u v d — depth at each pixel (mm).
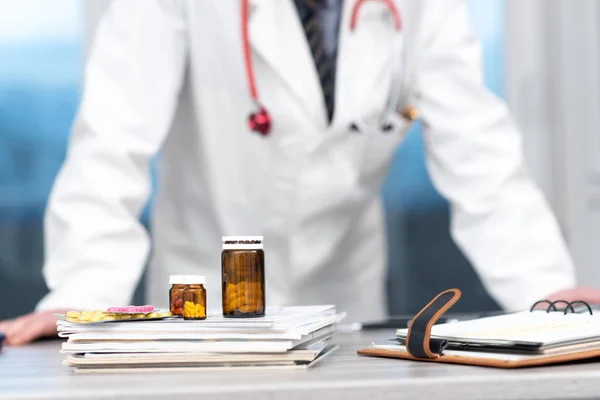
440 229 2566
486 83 2561
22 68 2400
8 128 2406
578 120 2510
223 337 829
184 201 1674
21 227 2432
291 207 1614
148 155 1449
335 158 1595
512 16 2508
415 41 1624
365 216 1779
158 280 1732
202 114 1584
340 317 1041
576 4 2504
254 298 877
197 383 738
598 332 862
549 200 2521
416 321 878
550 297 1296
